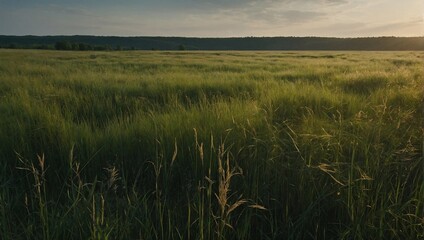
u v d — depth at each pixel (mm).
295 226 2307
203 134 3457
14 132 3727
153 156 3195
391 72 11555
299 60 29562
